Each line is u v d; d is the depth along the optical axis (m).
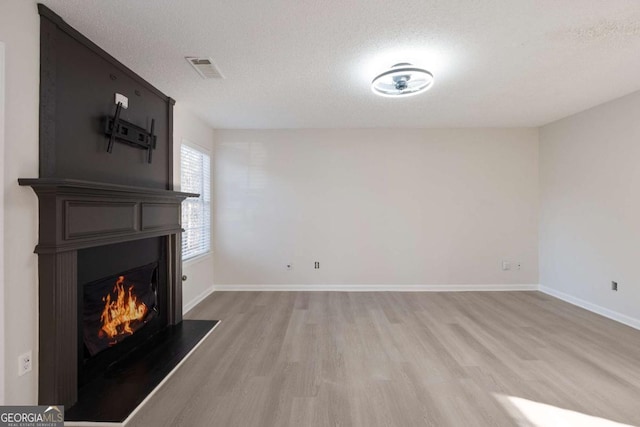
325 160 4.76
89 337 2.19
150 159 2.99
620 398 2.05
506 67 2.70
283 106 3.71
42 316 1.78
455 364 2.48
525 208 4.71
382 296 4.46
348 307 3.96
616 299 3.48
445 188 4.75
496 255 4.73
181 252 3.44
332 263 4.77
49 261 1.79
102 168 2.32
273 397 2.05
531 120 4.34
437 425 1.79
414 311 3.79
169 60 2.54
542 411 1.92
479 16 1.98
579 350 2.73
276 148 4.76
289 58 2.52
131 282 2.70
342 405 1.97
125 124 2.54
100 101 2.31
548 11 1.93
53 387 1.79
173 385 2.20
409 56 2.49
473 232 4.74
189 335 3.02
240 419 1.84
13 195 1.64
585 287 3.90
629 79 2.96
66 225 1.82
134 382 2.20
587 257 3.87
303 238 4.78
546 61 2.59
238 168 4.76
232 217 4.77
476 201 4.73
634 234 3.29
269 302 4.18
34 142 1.76
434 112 3.96
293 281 4.77
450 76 2.88
